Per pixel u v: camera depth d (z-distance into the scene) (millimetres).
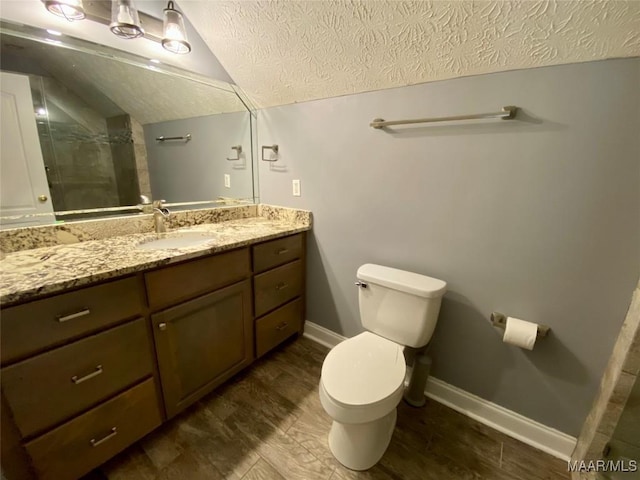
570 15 901
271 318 1795
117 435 1129
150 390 1215
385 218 1601
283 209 2025
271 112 1936
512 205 1232
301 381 1692
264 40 1434
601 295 1122
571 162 1091
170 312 1228
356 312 1862
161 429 1364
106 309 1024
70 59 1263
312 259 1994
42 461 939
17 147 1177
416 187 1461
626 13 845
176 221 1744
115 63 1394
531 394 1338
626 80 964
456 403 1534
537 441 1339
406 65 1281
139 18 1407
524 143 1163
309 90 1654
